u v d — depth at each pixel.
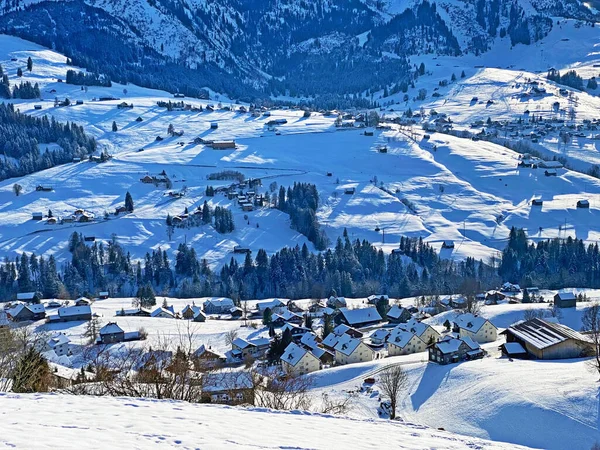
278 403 45.38
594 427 59.59
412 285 168.38
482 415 66.38
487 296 148.25
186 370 39.91
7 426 22.14
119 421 24.14
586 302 133.62
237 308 145.75
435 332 106.94
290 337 103.62
